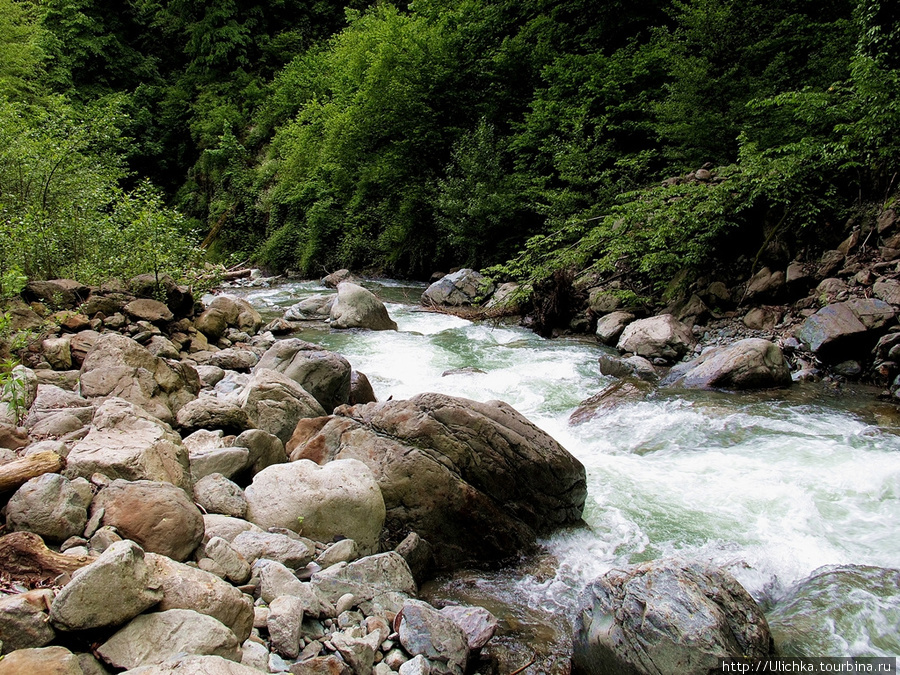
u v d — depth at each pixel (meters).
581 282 12.62
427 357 9.80
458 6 19.84
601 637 3.02
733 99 12.66
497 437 4.52
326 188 23.34
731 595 3.11
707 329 10.01
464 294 15.08
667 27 15.58
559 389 8.29
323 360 6.46
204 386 6.76
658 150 15.30
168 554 2.92
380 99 19.41
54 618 2.18
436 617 3.10
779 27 13.39
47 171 8.98
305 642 2.83
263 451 4.55
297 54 33.44
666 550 4.40
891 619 3.39
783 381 7.84
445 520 4.27
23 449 3.41
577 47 17.83
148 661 2.22
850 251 9.50
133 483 3.12
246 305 11.55
